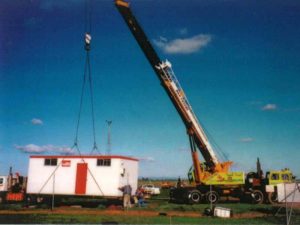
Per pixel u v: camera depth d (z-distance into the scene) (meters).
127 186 25.22
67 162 26.58
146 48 27.88
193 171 31.14
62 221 18.09
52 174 26.62
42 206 25.91
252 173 31.53
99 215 20.66
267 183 30.23
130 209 24.05
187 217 20.08
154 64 28.67
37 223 17.38
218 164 30.70
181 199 30.44
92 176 25.94
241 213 22.30
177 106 29.69
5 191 32.19
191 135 30.16
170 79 29.23
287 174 30.25
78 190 25.97
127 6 26.34
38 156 27.11
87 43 22.91
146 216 20.34
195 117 30.08
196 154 30.19
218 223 17.81
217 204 29.12
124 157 26.50
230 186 30.48
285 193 18.28
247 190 30.92
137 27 27.00
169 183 66.25
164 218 19.47
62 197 27.92
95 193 25.72
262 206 27.03
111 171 25.77
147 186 46.47
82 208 24.72
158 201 32.41
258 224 17.67
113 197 25.62
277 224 17.78
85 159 26.28
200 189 30.48
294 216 20.59
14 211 22.66
